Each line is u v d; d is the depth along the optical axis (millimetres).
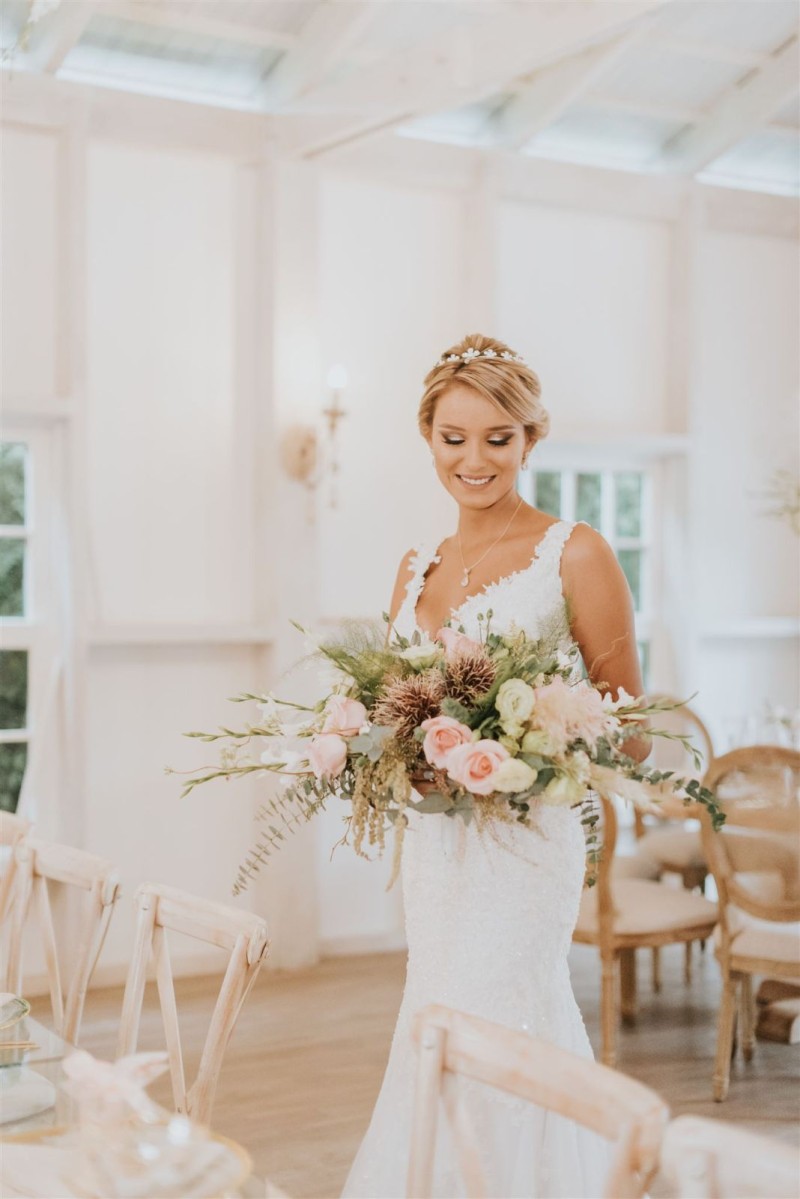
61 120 5074
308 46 5141
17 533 5184
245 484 5617
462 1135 1588
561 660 2152
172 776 5461
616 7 4230
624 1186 1342
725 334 6855
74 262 5094
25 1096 1761
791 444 7008
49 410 5059
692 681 6641
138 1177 1420
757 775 4016
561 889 2311
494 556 2447
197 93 5473
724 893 4086
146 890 2365
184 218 5449
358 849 2049
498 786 1930
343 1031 4695
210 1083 2127
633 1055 4461
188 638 5344
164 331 5434
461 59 4754
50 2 4152
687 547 6594
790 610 7105
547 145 6328
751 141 6551
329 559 5762
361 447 5820
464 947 2281
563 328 6352
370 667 2143
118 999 5027
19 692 5219
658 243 6582
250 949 2127
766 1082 4223
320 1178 3461
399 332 5902
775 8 5598
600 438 6309
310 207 5535
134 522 5398
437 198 5984
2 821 3059
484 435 2318
